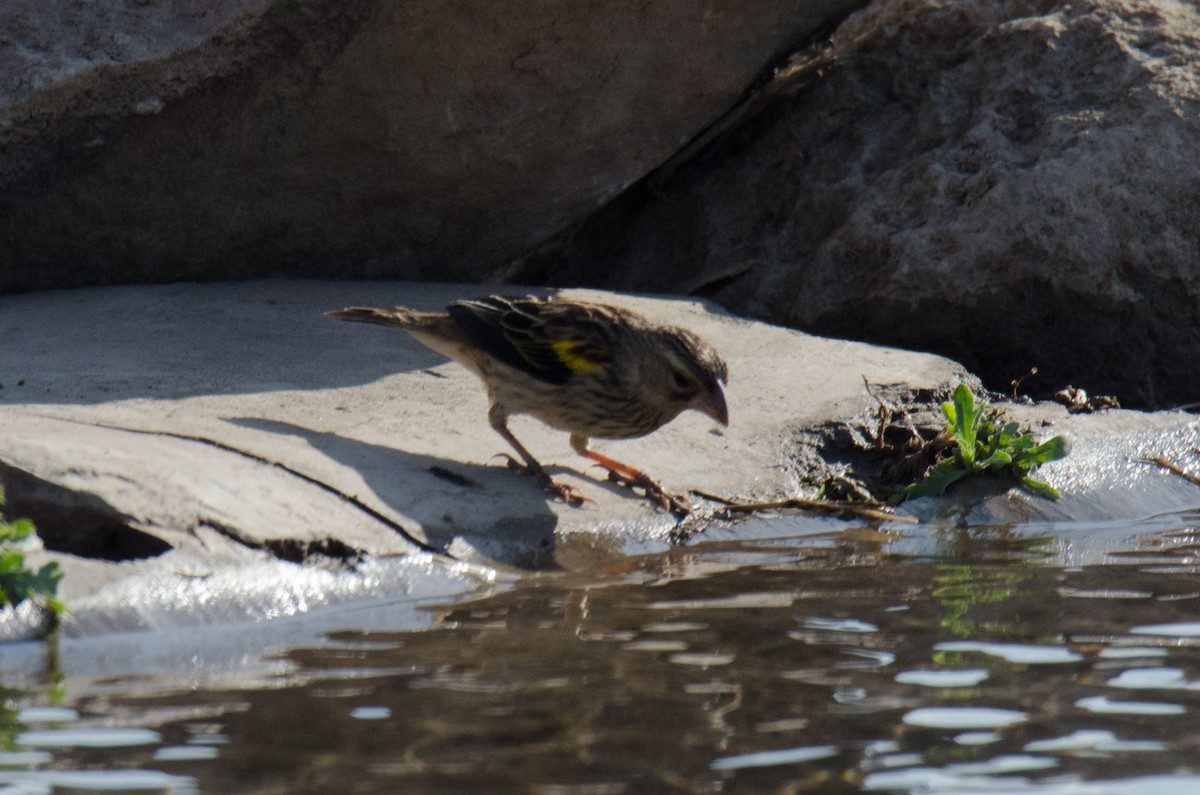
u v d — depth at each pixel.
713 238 17.84
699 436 12.52
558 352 11.23
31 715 6.50
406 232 15.76
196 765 5.91
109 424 10.52
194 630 8.06
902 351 14.95
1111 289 15.55
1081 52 16.69
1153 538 11.27
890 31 17.75
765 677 7.25
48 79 13.52
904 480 12.53
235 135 14.20
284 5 13.45
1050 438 12.45
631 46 14.82
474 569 9.52
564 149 15.41
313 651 7.64
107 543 8.74
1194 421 13.85
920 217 16.33
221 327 13.87
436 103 14.43
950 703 6.87
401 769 5.90
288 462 10.09
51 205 14.29
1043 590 9.30
